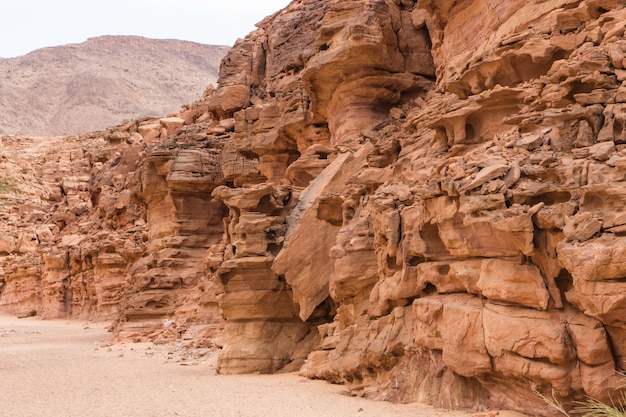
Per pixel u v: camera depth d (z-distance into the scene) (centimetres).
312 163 2297
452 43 1881
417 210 1300
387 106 2333
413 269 1302
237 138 3238
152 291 3134
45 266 5444
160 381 1683
